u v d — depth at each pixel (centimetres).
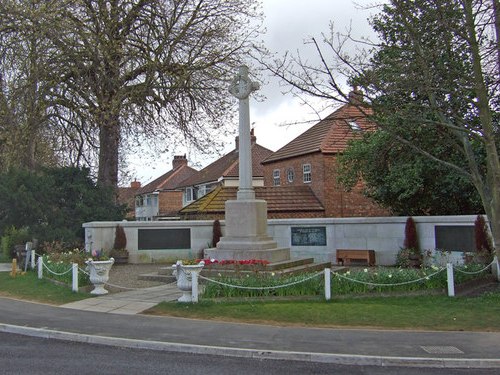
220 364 702
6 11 1928
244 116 1602
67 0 1986
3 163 2205
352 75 1373
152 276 1522
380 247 1934
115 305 1120
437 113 1248
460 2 1149
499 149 1439
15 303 1193
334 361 721
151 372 658
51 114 2209
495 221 1181
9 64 1977
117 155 2423
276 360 729
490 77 1291
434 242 1761
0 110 1966
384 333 865
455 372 669
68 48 1995
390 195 2036
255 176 3966
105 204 2244
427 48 1271
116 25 2078
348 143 2014
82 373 652
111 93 2152
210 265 1426
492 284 1328
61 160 2881
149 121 2223
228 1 2191
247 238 1542
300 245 2048
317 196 2761
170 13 2134
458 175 1709
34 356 743
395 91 1202
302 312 1008
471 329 896
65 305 1143
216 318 980
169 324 931
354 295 1159
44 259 1648
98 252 1780
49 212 2108
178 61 2162
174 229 2088
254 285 1168
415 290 1201
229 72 2194
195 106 2283
